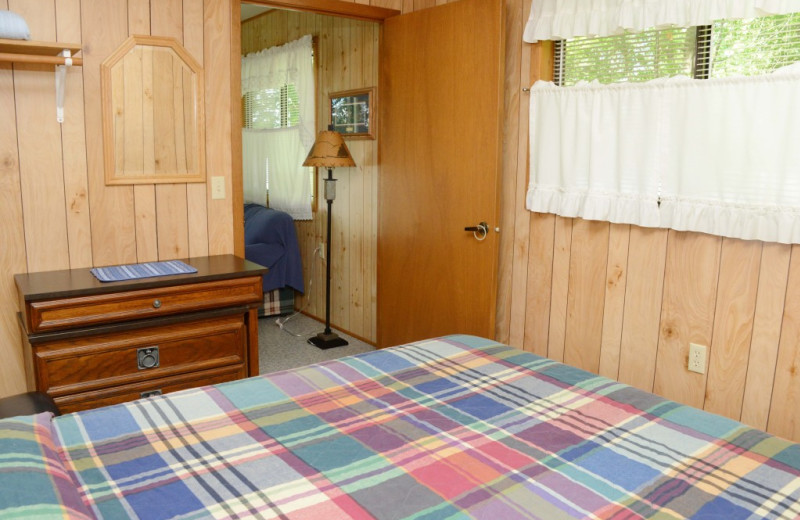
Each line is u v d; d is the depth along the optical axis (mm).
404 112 3691
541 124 3150
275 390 1767
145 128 2900
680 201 2643
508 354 2082
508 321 3506
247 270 2783
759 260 2473
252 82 5551
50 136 2682
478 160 3283
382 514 1169
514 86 3307
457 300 3488
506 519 1157
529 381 1845
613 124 2857
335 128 4590
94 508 1176
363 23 4176
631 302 2916
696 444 1456
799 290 2373
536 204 3215
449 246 3496
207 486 1261
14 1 2541
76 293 2379
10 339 2693
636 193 2793
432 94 3490
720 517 1167
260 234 4730
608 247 2977
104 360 2488
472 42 3244
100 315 2439
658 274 2801
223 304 2730
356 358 2033
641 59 2795
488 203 3260
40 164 2676
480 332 3383
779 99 2320
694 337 2703
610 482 1289
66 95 2693
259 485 1268
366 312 4438
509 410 1646
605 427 1546
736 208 2471
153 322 2572
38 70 2617
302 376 1872
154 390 2617
